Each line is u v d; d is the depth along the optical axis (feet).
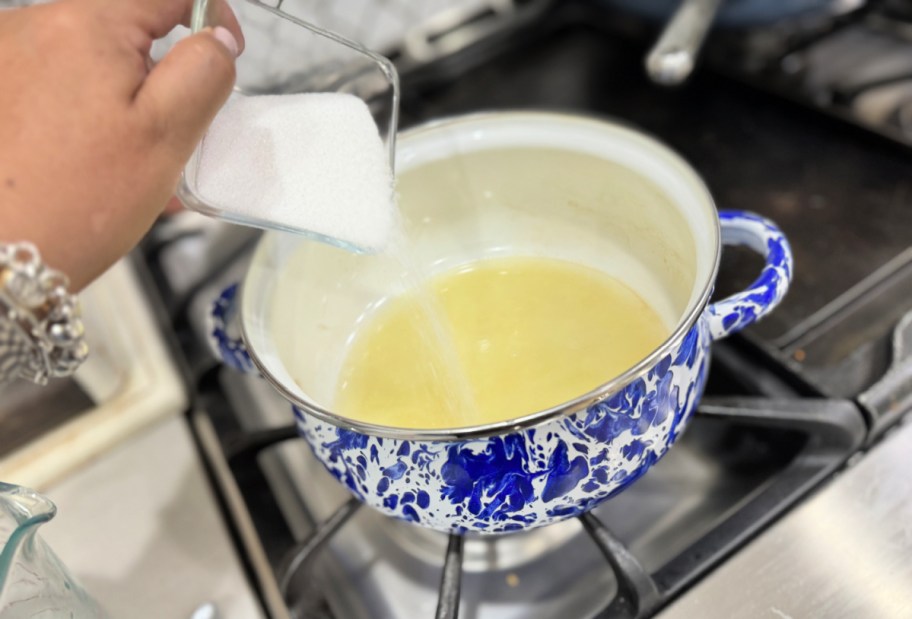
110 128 0.85
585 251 1.45
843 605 1.08
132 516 1.43
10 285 0.78
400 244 1.32
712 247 1.04
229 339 1.25
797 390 1.34
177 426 1.62
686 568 1.13
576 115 1.31
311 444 1.15
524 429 0.91
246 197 1.11
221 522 1.40
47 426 1.60
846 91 1.97
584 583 1.25
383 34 2.43
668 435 1.05
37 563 0.96
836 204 1.73
